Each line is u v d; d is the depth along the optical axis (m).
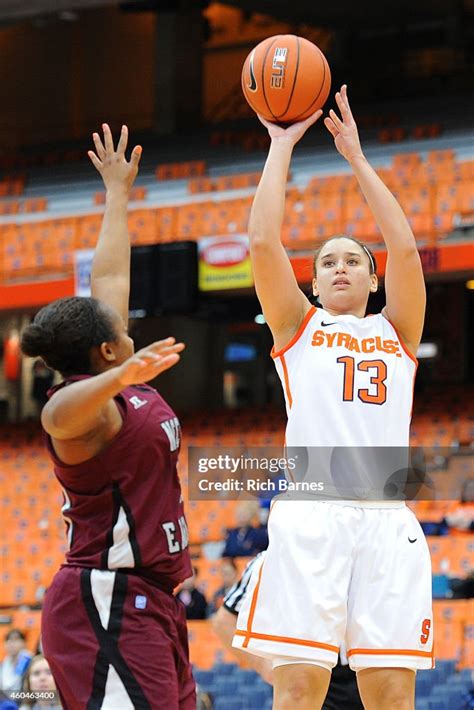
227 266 31.02
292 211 34.03
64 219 37.19
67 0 37.69
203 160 42.06
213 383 41.12
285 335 7.77
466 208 32.34
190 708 7.25
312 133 40.19
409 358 7.75
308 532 7.25
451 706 17.38
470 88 45.88
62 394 6.60
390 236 7.91
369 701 7.23
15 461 36.91
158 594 7.06
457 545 25.23
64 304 7.14
